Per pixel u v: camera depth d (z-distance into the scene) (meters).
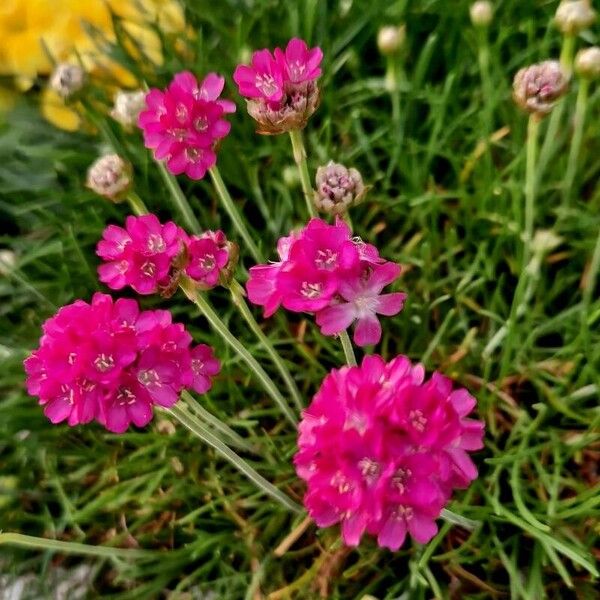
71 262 0.15
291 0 0.16
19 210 0.16
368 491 0.08
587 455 0.13
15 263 0.15
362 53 0.17
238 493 0.13
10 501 0.14
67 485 0.14
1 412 0.14
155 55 0.17
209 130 0.11
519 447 0.13
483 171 0.15
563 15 0.11
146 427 0.14
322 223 0.09
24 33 0.16
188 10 0.17
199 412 0.11
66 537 0.14
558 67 0.11
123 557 0.13
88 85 0.14
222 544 0.13
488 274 0.14
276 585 0.13
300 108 0.11
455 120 0.15
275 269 0.09
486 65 0.14
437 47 0.17
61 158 0.16
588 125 0.15
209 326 0.15
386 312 0.09
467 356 0.14
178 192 0.14
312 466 0.08
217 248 0.10
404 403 0.07
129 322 0.09
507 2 0.16
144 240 0.10
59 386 0.09
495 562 0.12
